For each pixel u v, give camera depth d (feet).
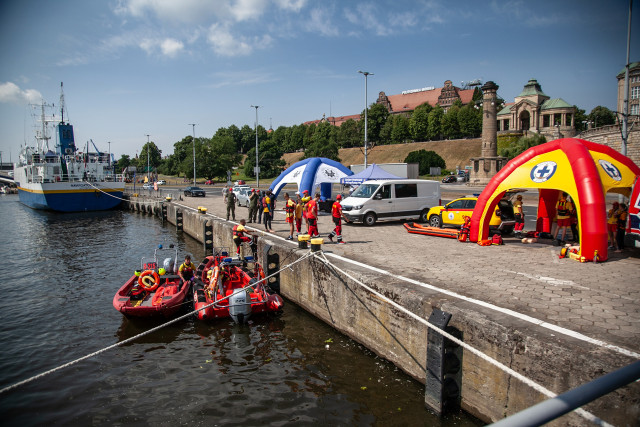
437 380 24.47
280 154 381.40
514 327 22.06
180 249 82.07
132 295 44.09
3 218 140.67
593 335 20.97
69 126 181.88
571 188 39.58
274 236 59.47
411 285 30.96
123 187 167.22
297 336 37.47
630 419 16.51
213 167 332.39
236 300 39.14
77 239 94.48
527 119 325.83
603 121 329.52
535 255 42.34
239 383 29.68
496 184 47.01
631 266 36.65
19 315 44.45
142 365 32.86
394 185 70.85
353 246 49.16
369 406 26.11
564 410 5.24
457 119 354.74
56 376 31.30
